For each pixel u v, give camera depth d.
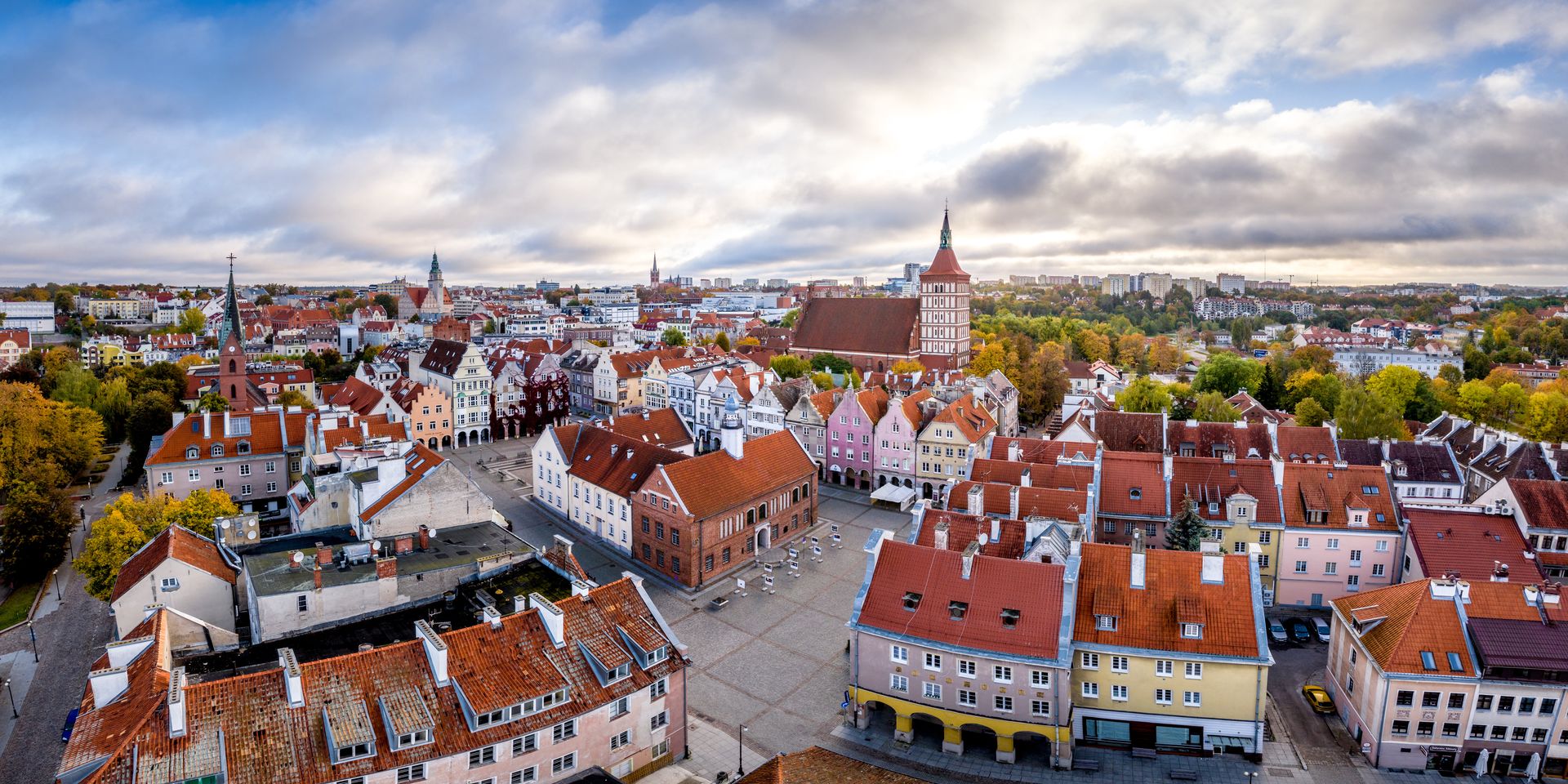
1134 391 163.12
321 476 87.06
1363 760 59.94
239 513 104.62
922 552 65.62
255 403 154.75
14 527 93.00
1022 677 58.91
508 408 168.88
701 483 94.38
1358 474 84.94
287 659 46.75
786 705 67.94
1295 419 153.38
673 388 174.12
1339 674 66.06
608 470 106.06
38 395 124.31
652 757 57.25
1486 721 57.31
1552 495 81.50
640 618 58.09
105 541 77.56
